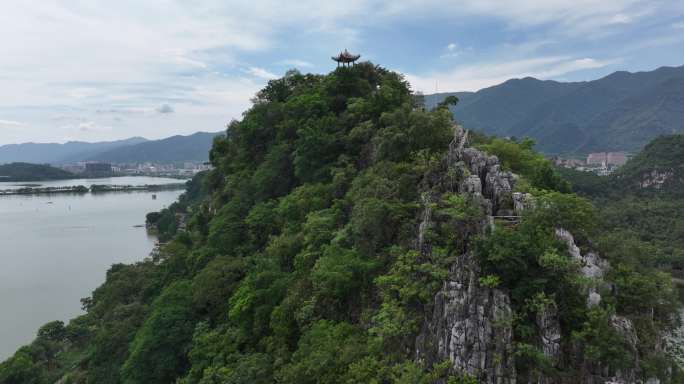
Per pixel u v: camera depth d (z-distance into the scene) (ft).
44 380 223.71
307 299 129.39
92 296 334.44
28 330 293.64
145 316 213.25
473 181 102.32
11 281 402.52
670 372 80.38
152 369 160.56
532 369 76.48
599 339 74.95
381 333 94.94
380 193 127.65
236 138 305.32
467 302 82.53
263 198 225.56
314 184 193.47
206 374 133.90
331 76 254.06
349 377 91.97
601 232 102.58
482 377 77.51
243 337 145.79
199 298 175.22
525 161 138.10
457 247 93.66
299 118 236.02
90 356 225.35
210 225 254.47
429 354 85.51
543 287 80.59
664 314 89.86
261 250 194.70
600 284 83.46
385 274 109.50
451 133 140.56
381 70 262.67
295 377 103.45
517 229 89.45
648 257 97.40
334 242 133.39
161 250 318.04
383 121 180.96
